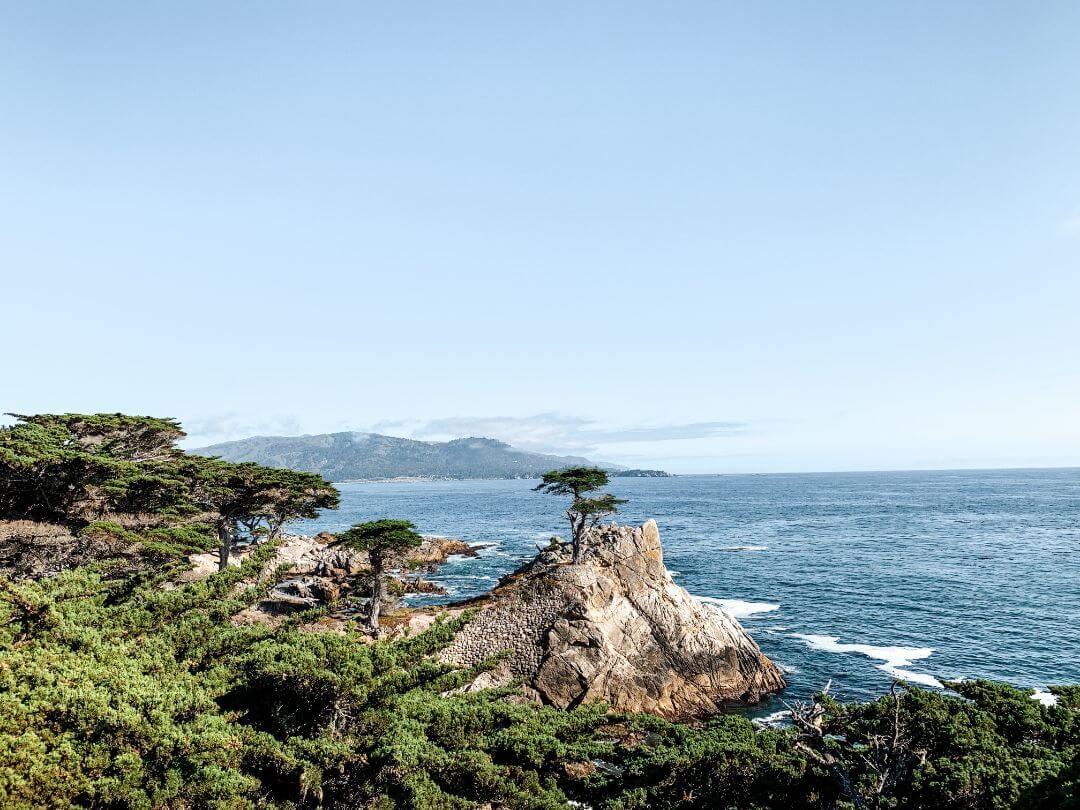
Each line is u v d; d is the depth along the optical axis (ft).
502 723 90.53
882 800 71.46
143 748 61.00
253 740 67.15
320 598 198.90
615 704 144.05
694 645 159.43
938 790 68.59
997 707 85.81
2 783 52.34
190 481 168.86
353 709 78.59
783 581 279.08
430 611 171.32
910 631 204.33
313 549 284.00
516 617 154.10
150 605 87.15
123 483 141.59
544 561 186.29
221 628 86.22
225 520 181.68
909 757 73.26
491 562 330.34
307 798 69.87
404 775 69.10
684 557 341.41
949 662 175.52
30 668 63.41
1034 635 197.57
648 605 163.43
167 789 58.08
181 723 65.77
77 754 57.31
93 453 148.66
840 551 359.05
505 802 71.51
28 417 155.02
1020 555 336.08
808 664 176.35
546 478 179.93
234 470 180.65
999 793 65.67
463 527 520.83
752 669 160.76
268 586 96.73
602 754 85.71
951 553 346.54
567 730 89.61
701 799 78.07
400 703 83.51
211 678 74.64
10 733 57.00
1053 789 63.26
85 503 143.64
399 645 91.61
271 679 75.61
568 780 98.17
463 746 78.84
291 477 185.98
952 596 247.91
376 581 153.99
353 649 83.15
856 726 85.92
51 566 130.52
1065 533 422.82
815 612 228.63
